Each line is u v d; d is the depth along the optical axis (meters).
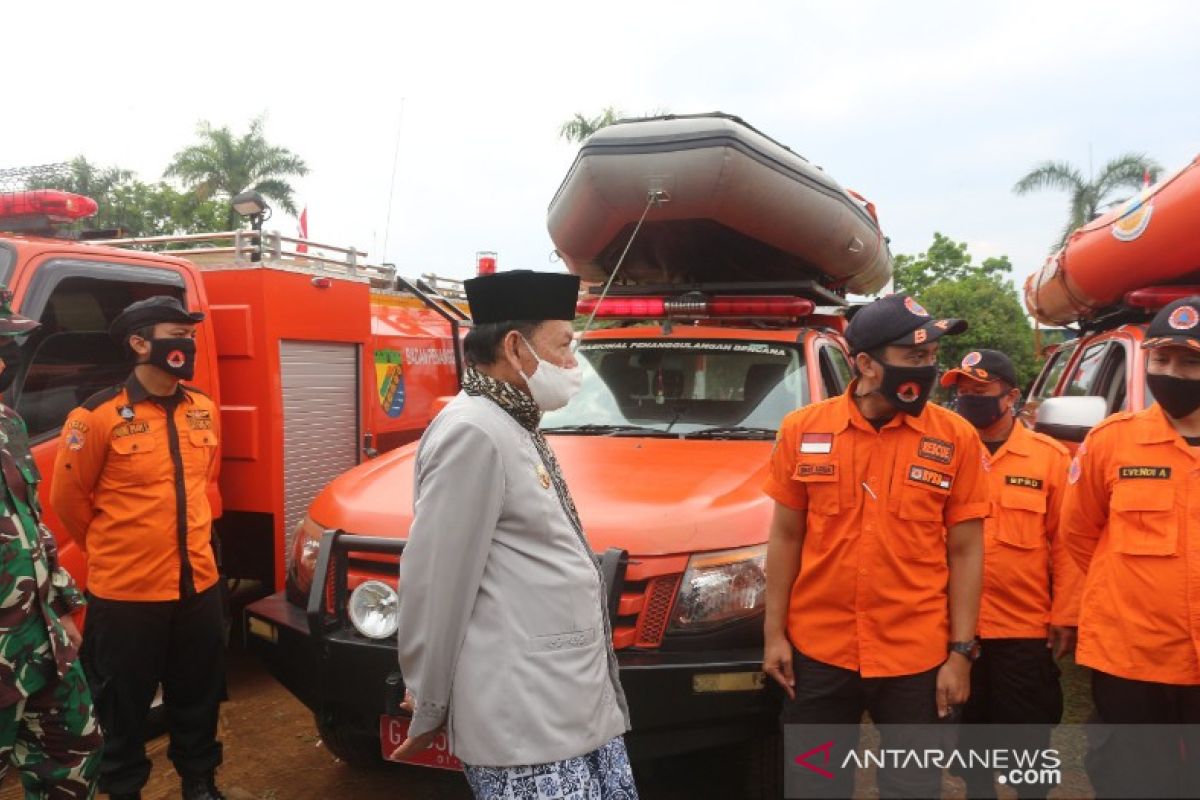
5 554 2.45
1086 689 4.63
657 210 4.07
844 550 2.45
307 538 3.29
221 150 30.03
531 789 1.92
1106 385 4.92
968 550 2.48
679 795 3.44
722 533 2.88
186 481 3.24
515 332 2.03
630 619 2.79
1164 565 2.37
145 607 3.13
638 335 4.57
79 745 2.69
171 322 3.14
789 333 4.45
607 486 3.14
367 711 2.87
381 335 5.99
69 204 4.35
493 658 1.93
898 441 2.44
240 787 3.61
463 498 1.91
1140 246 4.23
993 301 27.44
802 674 2.54
